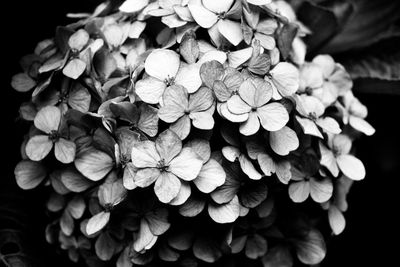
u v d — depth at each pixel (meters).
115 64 0.30
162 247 0.30
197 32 0.29
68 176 0.29
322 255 0.32
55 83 0.30
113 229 0.29
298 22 0.35
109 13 0.33
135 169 0.27
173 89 0.27
